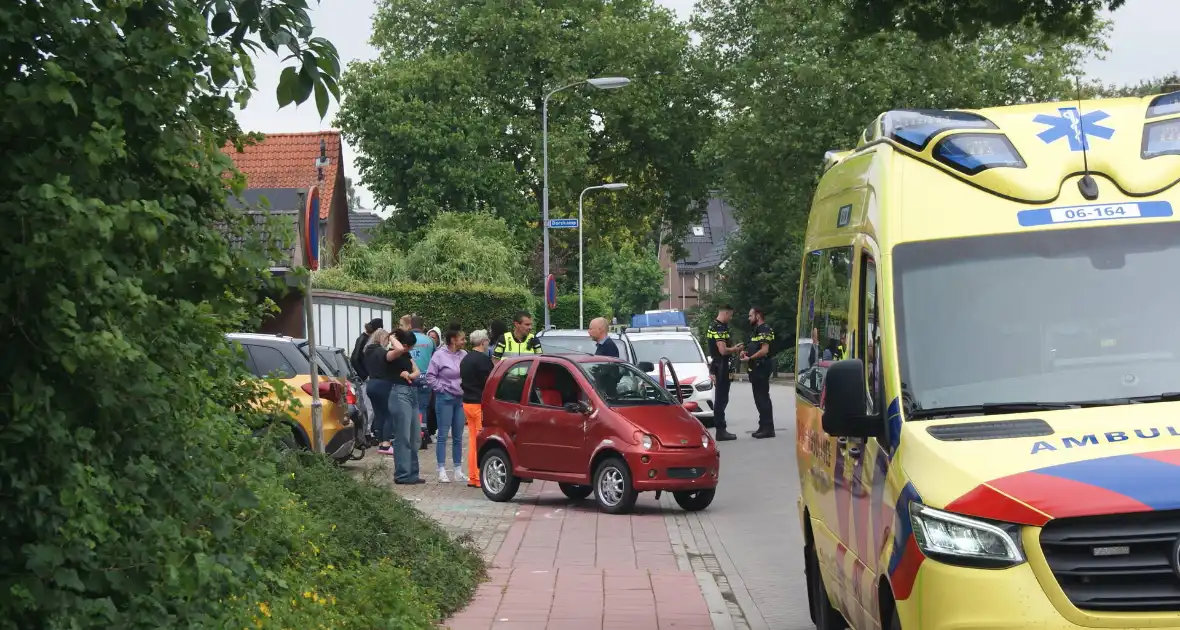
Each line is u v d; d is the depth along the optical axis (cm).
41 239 333
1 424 350
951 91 3875
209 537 432
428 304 3738
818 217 855
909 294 589
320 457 1038
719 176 5575
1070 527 475
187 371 404
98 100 372
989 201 607
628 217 6112
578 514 1484
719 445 2342
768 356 2475
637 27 5575
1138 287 577
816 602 828
